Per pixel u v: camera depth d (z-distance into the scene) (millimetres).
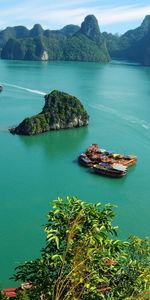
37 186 74438
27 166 85500
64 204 17047
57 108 119438
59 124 117375
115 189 74625
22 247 53344
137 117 129750
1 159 89500
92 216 16562
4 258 50656
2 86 189500
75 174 81625
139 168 85812
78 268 15688
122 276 17641
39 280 17156
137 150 97938
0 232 56969
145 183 77812
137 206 67312
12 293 38688
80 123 120438
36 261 17781
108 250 16984
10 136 108938
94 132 114562
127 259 18125
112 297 16766
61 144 104000
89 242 15969
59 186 75188
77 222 15922
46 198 69375
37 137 109688
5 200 67688
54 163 88188
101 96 166875
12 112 136125
